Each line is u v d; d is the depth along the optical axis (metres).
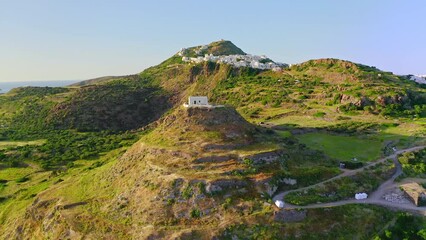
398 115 134.88
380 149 102.69
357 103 145.50
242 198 72.88
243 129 95.00
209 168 79.75
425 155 99.75
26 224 92.12
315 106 157.88
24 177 137.25
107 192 87.44
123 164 95.12
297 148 94.81
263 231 67.12
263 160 82.31
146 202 75.88
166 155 86.50
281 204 70.94
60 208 85.44
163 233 68.62
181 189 75.25
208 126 93.81
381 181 85.31
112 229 73.38
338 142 109.94
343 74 193.75
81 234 74.81
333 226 69.56
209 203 72.38
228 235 66.69
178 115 99.69
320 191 77.62
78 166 140.75
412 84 183.50
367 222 71.19
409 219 71.31
